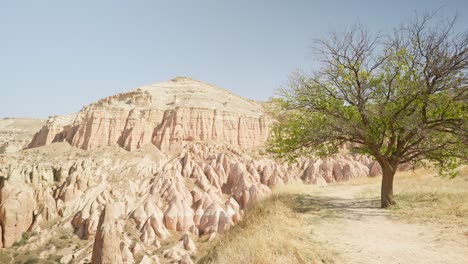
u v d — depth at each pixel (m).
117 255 21.66
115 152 59.53
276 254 7.29
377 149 13.12
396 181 19.72
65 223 38.81
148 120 66.44
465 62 11.52
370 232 9.25
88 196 43.84
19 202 37.47
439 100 12.09
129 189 46.56
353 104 13.27
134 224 37.34
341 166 48.47
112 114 67.12
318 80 14.13
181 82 107.25
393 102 13.02
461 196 12.34
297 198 14.86
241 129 69.38
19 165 49.53
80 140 65.19
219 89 114.06
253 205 15.77
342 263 6.93
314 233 9.12
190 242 33.72
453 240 7.90
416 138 13.09
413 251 7.45
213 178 48.66
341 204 13.71
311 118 14.43
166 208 39.94
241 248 7.63
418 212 11.02
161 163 56.16
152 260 30.20
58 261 31.75
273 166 52.06
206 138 65.31
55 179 48.84
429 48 12.23
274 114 15.58
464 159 12.11
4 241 34.47
